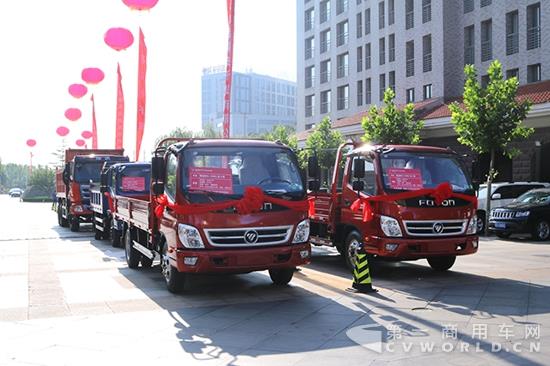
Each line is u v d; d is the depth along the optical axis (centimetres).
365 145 1166
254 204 864
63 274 1168
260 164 917
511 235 2058
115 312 812
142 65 2041
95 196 1934
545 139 2536
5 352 620
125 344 649
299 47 5981
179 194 870
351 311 801
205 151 902
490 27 3441
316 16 5606
